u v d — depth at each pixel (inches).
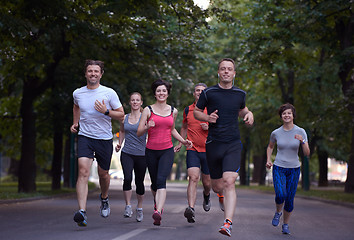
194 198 325.4
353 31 917.8
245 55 927.0
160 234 272.2
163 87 314.2
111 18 576.4
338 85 1181.7
